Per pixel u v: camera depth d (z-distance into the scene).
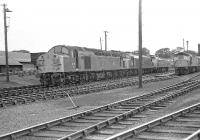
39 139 9.52
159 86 26.64
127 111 14.05
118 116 11.94
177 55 48.03
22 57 71.75
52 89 26.45
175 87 23.73
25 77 49.16
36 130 10.45
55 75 31.55
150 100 17.61
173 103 16.44
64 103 18.28
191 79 32.41
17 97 20.88
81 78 34.81
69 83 32.69
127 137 9.08
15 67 62.16
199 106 14.45
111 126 11.06
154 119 11.80
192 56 50.47
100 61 38.53
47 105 17.66
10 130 11.05
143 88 25.75
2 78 45.34
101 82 34.00
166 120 11.46
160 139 9.01
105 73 40.12
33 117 13.66
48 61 32.09
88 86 28.12
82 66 34.62
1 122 12.68
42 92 23.59
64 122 11.91
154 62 55.81
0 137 9.00
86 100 19.38
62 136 9.77
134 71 49.19
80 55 34.34
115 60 42.59
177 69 44.62
